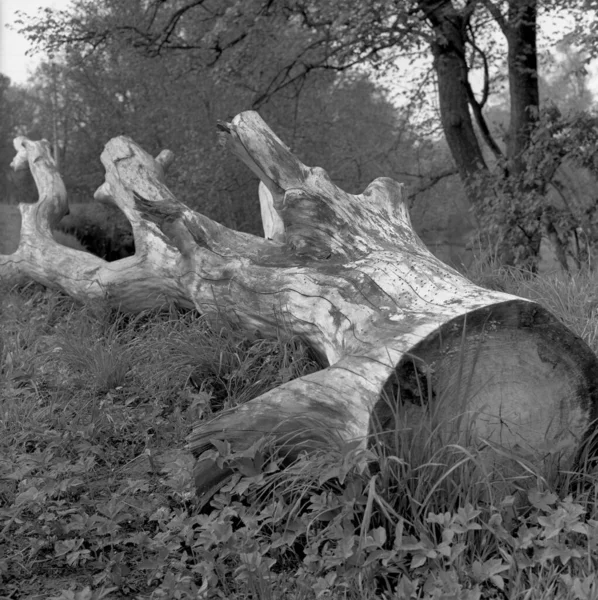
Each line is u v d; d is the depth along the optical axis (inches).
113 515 118.4
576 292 185.6
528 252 334.3
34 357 210.8
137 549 120.6
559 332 123.0
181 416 168.7
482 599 100.4
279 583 105.3
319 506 108.2
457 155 472.1
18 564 116.7
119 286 249.3
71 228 685.9
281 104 676.7
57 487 127.6
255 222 663.1
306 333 165.9
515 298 123.4
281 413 125.9
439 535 109.8
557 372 124.7
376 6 352.2
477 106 475.5
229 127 181.9
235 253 194.2
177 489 127.3
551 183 355.3
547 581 97.4
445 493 112.1
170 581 102.0
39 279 293.3
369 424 116.6
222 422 127.6
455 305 127.1
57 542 115.3
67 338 219.0
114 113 725.3
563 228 323.0
